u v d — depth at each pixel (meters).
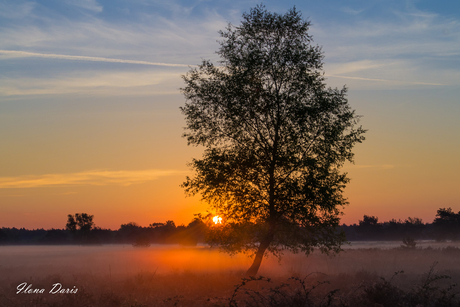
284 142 18.42
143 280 15.92
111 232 188.38
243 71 18.80
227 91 18.81
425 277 15.39
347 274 16.27
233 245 19.05
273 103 18.28
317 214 18.62
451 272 17.20
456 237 101.69
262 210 18.62
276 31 18.92
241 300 11.45
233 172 18.58
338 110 18.47
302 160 18.17
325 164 18.45
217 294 13.45
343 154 18.47
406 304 9.78
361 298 10.27
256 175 18.41
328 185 18.09
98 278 17.97
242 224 18.47
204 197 19.02
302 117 18.23
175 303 11.09
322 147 18.30
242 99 18.53
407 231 152.88
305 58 18.52
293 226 19.05
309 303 9.39
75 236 158.50
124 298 11.80
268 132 18.91
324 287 13.70
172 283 15.64
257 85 18.52
